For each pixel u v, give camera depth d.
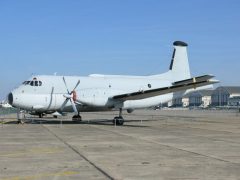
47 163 11.24
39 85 30.08
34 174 9.57
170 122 36.12
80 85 31.72
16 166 10.71
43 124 31.16
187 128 27.39
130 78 35.03
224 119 43.28
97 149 14.61
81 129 25.50
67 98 30.42
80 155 12.94
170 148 15.02
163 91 28.88
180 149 14.71
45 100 30.02
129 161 11.67
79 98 29.81
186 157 12.55
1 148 14.87
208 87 37.56
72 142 17.12
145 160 11.89
